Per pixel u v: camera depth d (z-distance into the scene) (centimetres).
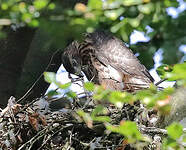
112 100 882
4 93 1359
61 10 874
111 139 1120
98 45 1503
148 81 1471
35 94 1420
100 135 1138
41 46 1421
